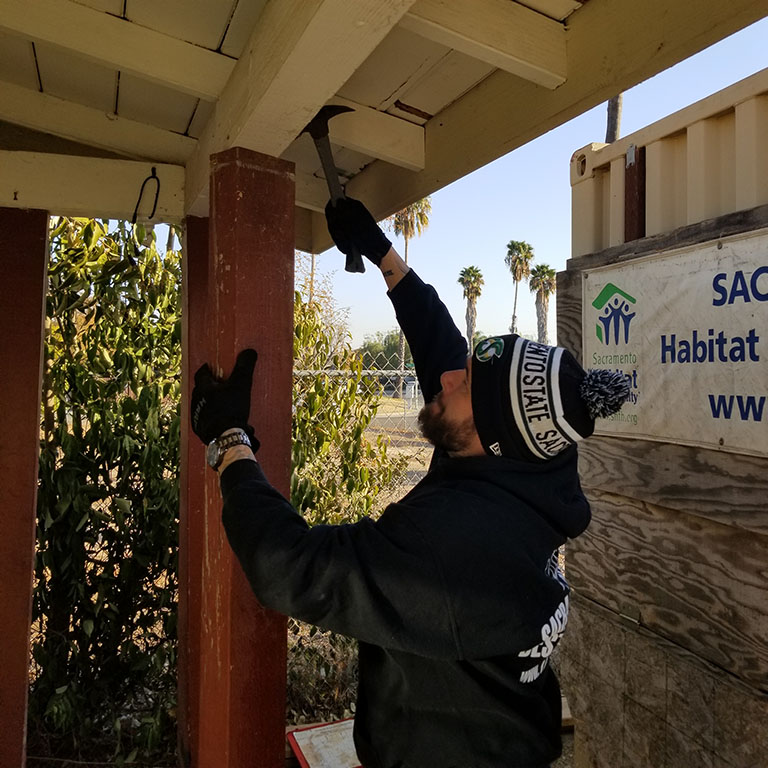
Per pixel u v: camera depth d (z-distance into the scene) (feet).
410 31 4.90
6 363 7.55
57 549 10.12
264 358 5.22
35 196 7.34
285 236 5.39
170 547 10.57
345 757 9.04
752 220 5.51
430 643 3.53
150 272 10.65
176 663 10.72
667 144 6.79
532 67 4.61
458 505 3.72
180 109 6.61
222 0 4.52
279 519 3.71
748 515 5.48
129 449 10.30
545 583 3.71
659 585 6.55
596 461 7.34
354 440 12.43
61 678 10.19
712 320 5.85
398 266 6.05
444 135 6.19
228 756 5.04
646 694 6.63
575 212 8.28
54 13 4.98
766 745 5.34
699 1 3.79
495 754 3.87
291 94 4.21
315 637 12.59
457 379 4.22
